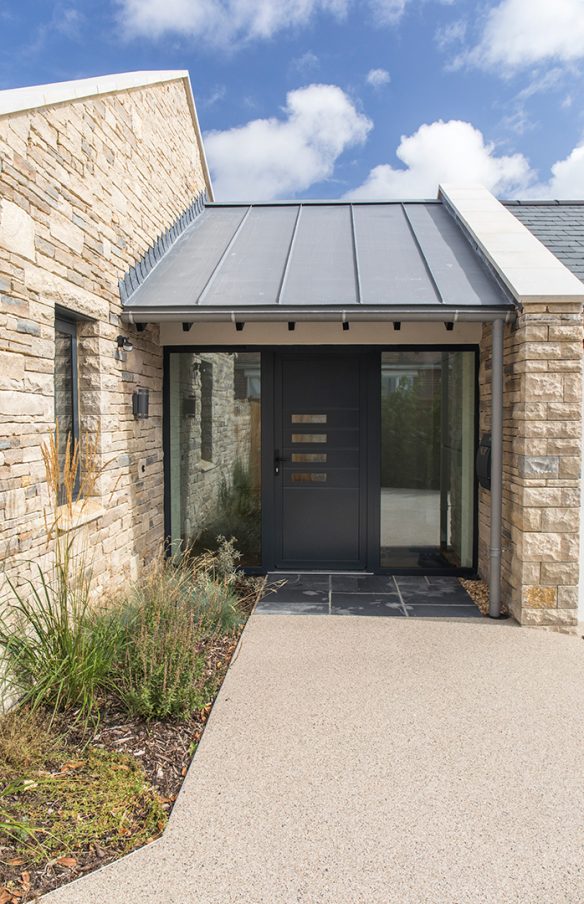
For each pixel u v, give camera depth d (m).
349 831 2.82
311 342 6.78
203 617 4.87
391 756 3.41
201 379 7.06
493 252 6.18
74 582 4.27
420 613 5.73
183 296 5.85
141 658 3.84
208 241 7.52
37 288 4.05
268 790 3.11
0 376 3.62
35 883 2.50
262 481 7.02
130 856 2.66
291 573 7.08
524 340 5.17
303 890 2.49
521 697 4.08
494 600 5.59
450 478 7.01
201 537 7.17
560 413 5.17
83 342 5.15
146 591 4.81
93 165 5.02
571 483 5.21
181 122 7.79
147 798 3.03
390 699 4.05
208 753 3.43
